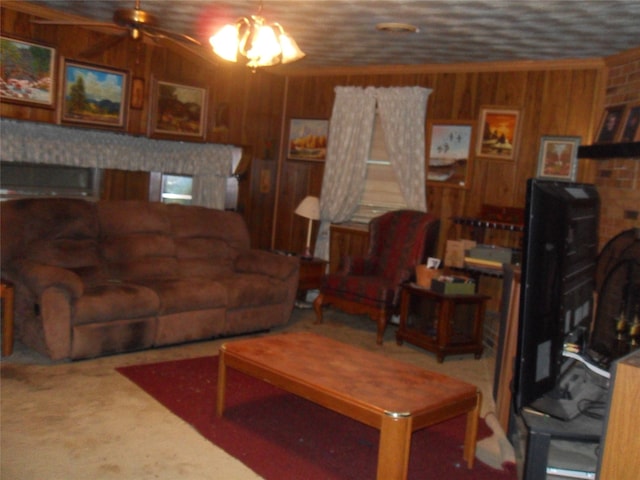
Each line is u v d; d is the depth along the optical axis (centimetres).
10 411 306
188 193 612
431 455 305
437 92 575
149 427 304
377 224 564
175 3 429
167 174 598
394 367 305
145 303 413
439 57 536
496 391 371
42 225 428
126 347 411
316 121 650
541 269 151
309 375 282
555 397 178
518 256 489
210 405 341
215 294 454
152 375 378
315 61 598
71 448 273
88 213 454
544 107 518
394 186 614
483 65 541
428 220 527
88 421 303
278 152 673
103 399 333
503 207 520
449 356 485
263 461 280
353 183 623
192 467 267
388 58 559
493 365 468
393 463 244
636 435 121
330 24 449
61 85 496
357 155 618
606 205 454
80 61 505
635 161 418
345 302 521
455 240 553
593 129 494
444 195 576
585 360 180
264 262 513
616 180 443
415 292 482
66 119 503
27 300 397
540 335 155
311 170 661
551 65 509
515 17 392
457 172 564
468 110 557
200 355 429
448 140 568
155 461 269
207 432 305
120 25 330
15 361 380
